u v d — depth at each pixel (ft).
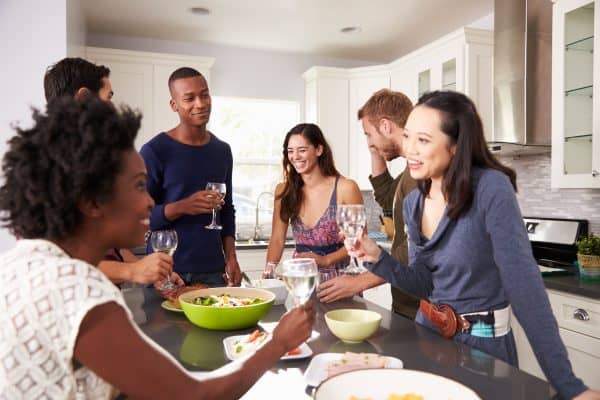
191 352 3.67
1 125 8.27
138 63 12.69
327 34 13.52
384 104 6.19
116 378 1.96
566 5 8.23
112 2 11.32
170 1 11.28
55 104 2.11
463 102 3.99
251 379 2.42
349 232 4.29
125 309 2.05
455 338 4.04
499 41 10.07
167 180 6.95
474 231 3.89
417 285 4.36
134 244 2.35
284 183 7.66
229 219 7.63
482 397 2.81
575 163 8.29
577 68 8.19
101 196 2.08
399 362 3.27
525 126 9.47
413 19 12.32
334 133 14.53
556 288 7.68
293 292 3.36
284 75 15.28
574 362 7.43
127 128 2.16
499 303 4.00
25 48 8.39
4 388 1.87
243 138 15.19
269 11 11.85
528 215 10.68
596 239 7.98
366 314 4.27
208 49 14.53
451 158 4.03
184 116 6.88
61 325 1.92
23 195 2.05
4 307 1.92
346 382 2.81
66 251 2.19
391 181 7.54
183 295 4.66
